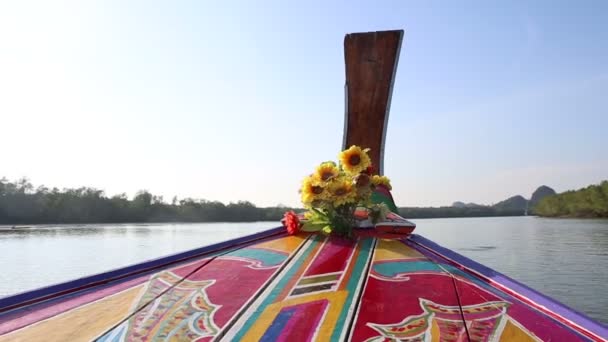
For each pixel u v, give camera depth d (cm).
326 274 295
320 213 387
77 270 3741
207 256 344
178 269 313
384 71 624
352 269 305
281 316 234
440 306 245
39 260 4391
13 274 3547
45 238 7319
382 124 613
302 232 397
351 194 370
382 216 392
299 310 240
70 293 274
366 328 220
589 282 2917
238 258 333
